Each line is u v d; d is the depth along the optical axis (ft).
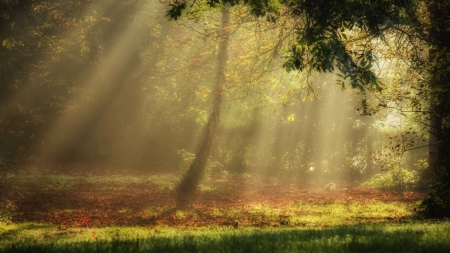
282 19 55.01
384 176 96.17
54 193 72.74
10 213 50.67
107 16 112.88
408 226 34.81
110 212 56.08
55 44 95.09
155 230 40.16
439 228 29.60
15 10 92.17
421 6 55.26
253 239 27.14
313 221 48.62
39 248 25.08
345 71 39.58
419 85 52.34
